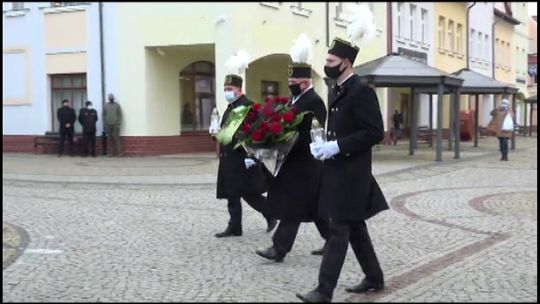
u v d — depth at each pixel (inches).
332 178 209.6
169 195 469.7
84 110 836.6
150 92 845.8
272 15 832.3
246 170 301.6
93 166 700.0
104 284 233.8
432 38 1366.9
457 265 261.7
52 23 895.1
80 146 871.7
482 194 485.4
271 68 1040.2
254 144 256.7
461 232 332.8
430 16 1349.7
